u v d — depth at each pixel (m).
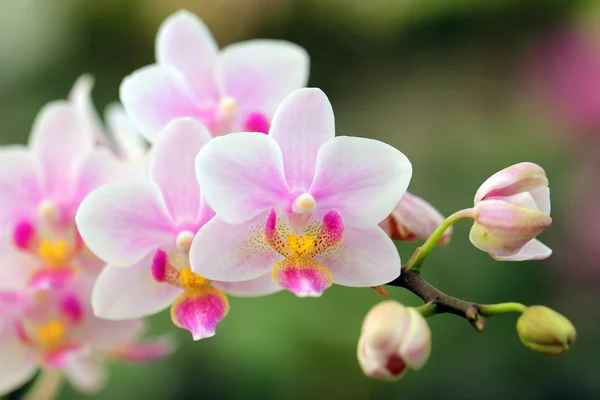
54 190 0.48
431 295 0.41
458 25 1.04
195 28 0.48
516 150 0.84
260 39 1.10
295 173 0.42
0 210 0.48
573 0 0.99
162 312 0.70
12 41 1.02
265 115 0.48
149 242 0.43
